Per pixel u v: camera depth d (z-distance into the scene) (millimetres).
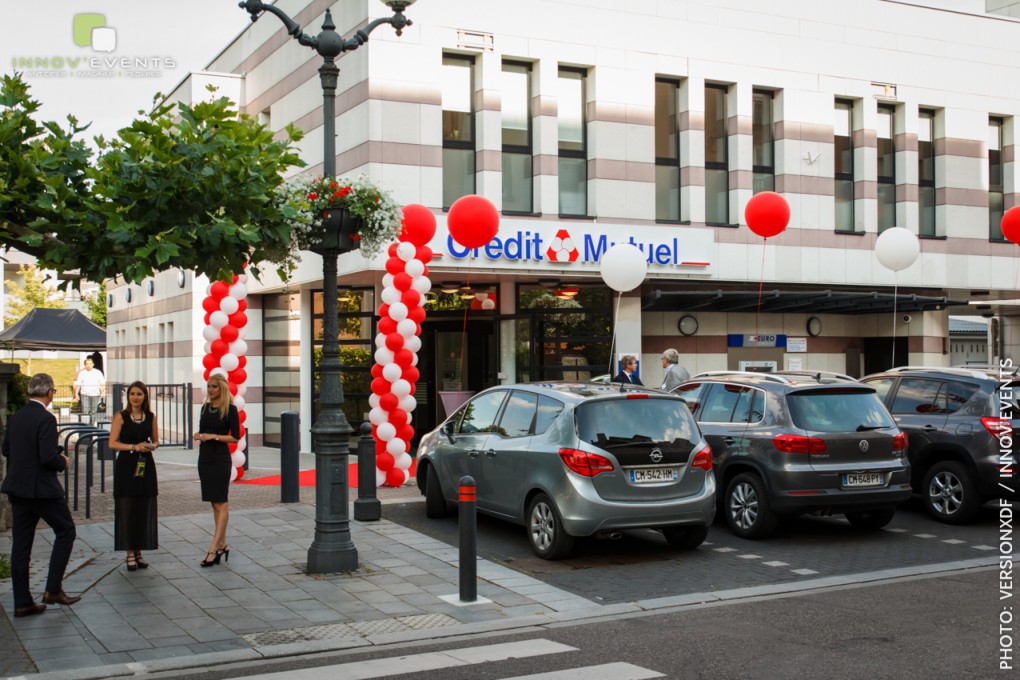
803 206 19703
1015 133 22172
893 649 6480
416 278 13875
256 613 7504
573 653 6465
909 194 20891
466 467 10859
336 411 9016
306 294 19891
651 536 10836
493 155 16922
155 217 6926
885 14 20734
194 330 21969
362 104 16156
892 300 19281
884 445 10430
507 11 17078
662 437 9484
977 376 11617
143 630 7012
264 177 7234
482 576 8852
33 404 7496
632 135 17969
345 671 6098
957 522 11562
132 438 8812
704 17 18797
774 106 19781
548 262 16859
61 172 7191
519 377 18500
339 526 8938
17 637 6816
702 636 6875
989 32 21906
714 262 18781
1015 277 21984
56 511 7535
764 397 10719
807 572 9062
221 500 9148
